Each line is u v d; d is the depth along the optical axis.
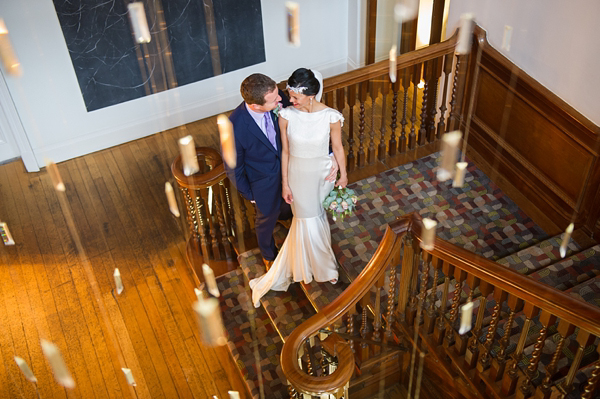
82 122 5.90
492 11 4.16
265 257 3.94
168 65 5.97
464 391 3.48
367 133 5.53
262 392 3.76
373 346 3.70
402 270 3.42
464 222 4.29
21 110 5.53
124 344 4.27
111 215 5.30
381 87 4.38
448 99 4.91
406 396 3.87
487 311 3.64
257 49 6.37
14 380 4.07
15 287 4.70
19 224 5.27
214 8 5.85
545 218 4.28
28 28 5.16
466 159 4.78
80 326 4.40
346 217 4.33
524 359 3.26
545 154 4.15
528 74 4.09
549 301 2.63
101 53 5.61
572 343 3.31
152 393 3.99
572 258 3.91
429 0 5.77
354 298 3.19
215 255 4.50
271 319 3.98
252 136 3.12
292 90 2.91
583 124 3.71
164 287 4.64
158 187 5.57
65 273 4.80
